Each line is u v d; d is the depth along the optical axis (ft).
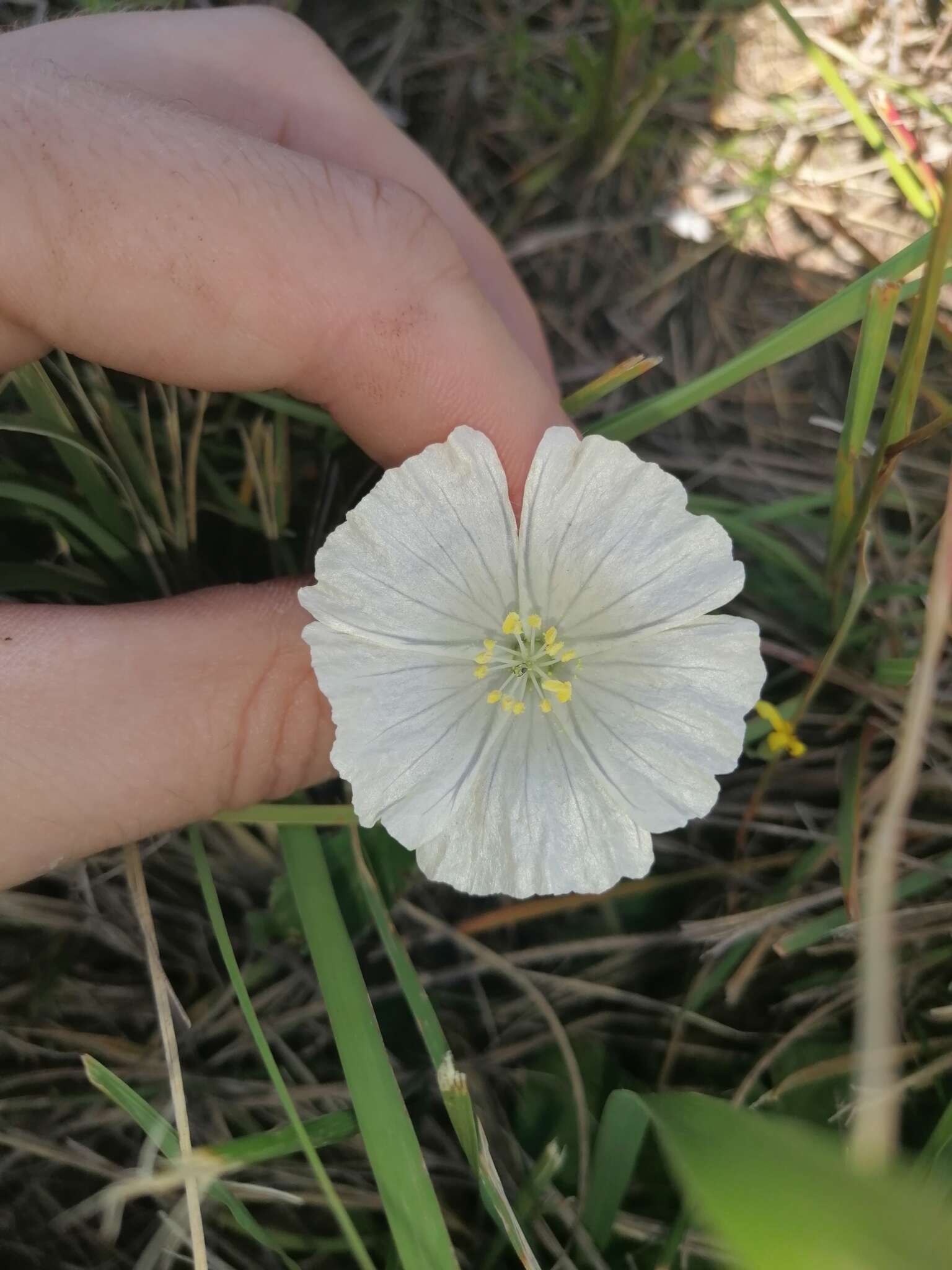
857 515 0.31
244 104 0.34
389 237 0.29
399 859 0.34
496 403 0.31
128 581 0.36
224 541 0.39
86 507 0.36
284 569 0.38
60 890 0.35
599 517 0.25
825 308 0.29
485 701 0.27
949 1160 0.25
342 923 0.27
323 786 0.37
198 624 0.28
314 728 0.29
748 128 0.46
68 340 0.29
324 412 0.35
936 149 0.44
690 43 0.44
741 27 0.46
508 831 0.26
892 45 0.45
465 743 0.26
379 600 0.25
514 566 0.26
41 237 0.26
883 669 0.33
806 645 0.37
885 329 0.27
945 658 0.34
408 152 0.36
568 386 0.44
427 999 0.27
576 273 0.45
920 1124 0.30
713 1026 0.32
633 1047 0.33
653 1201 0.29
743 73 0.46
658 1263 0.26
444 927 0.34
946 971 0.31
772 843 0.36
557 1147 0.28
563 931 0.35
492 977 0.35
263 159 0.28
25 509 0.36
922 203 0.38
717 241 0.45
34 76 0.27
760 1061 0.30
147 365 0.30
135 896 0.30
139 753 0.27
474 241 0.37
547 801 0.26
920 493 0.39
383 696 0.25
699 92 0.45
